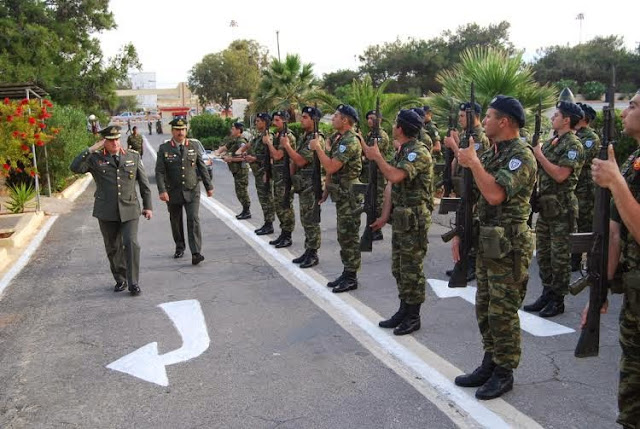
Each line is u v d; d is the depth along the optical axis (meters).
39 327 5.71
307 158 7.30
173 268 7.79
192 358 4.85
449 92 13.00
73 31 24.34
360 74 47.59
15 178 15.38
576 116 5.43
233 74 57.16
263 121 9.47
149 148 37.62
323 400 4.05
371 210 5.58
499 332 3.87
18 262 8.35
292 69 27.14
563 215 5.43
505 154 3.80
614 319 5.47
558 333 5.14
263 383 4.35
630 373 2.93
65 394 4.29
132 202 6.64
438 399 4.00
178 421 3.85
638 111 2.74
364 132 14.63
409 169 4.79
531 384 4.17
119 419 3.90
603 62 32.03
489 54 12.81
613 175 2.63
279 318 5.73
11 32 22.00
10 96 12.75
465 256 4.16
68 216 12.52
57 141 15.62
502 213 3.79
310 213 7.46
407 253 5.04
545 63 34.22
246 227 10.61
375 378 4.35
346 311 5.85
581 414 3.74
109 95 25.89
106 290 6.89
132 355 4.95
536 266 7.39
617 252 2.98
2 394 4.31
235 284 6.95
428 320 5.55
